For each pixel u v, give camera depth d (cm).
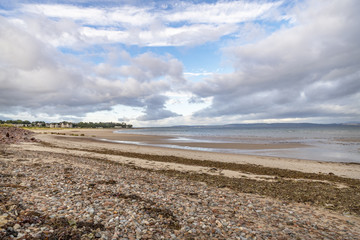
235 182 1521
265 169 2006
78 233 530
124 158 2453
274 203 1060
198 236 602
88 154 2636
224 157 2656
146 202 841
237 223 730
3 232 477
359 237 709
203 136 7062
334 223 836
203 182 1492
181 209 808
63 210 667
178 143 4456
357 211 1002
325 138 5688
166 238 567
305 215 905
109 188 1012
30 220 562
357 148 3556
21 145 3184
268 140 5112
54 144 3706
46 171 1307
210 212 817
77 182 1077
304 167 2133
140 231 584
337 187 1477
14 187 871
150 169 1891
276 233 677
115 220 635
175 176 1648
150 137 6644
